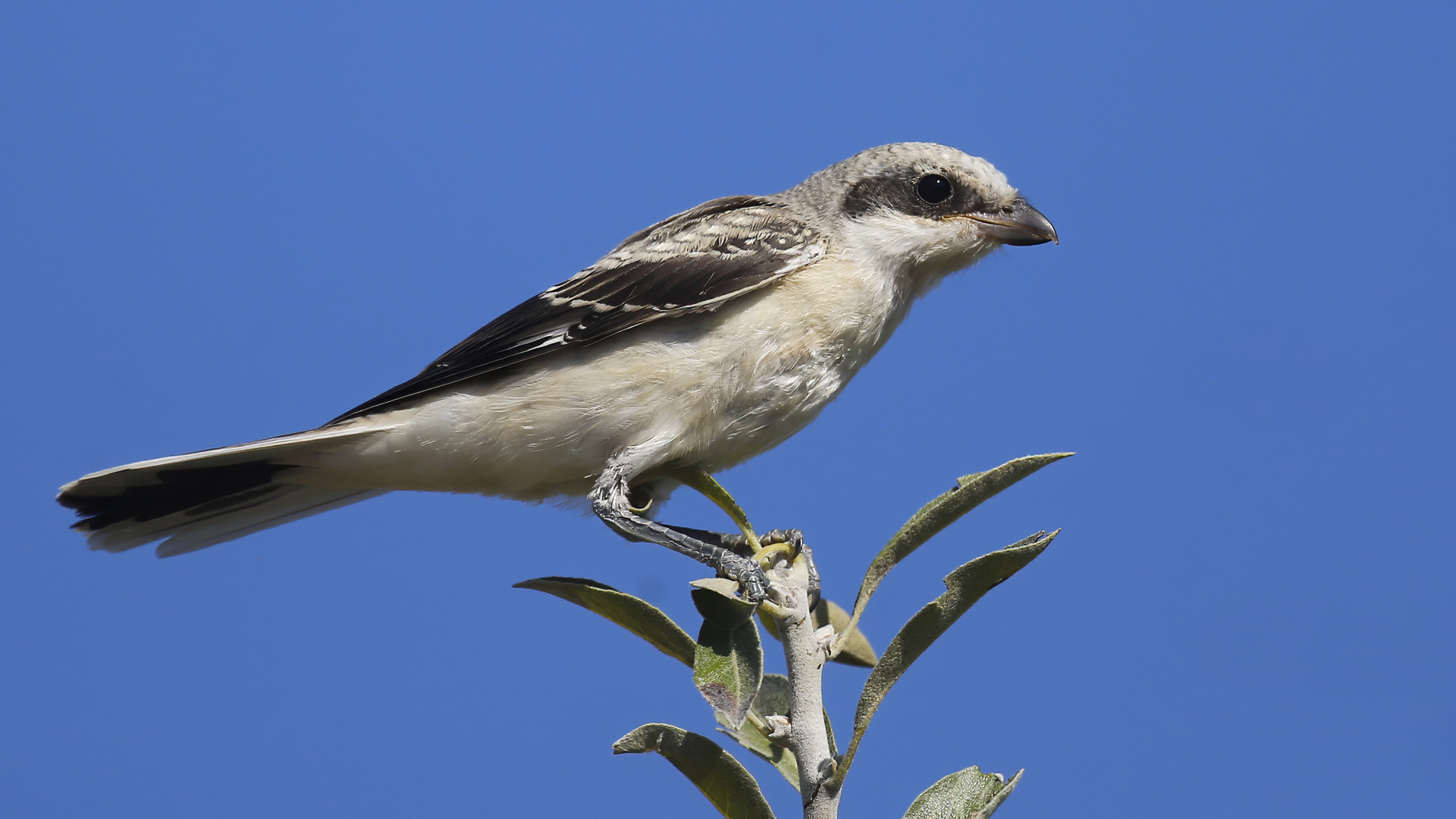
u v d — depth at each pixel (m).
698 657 5.50
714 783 5.32
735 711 5.29
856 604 5.68
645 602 5.71
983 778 5.36
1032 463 5.43
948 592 5.15
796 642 5.72
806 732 5.57
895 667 5.24
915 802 5.29
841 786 5.37
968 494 5.48
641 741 5.27
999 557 5.08
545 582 5.80
